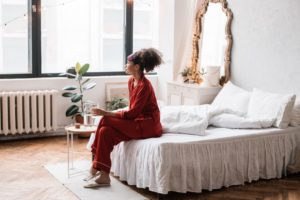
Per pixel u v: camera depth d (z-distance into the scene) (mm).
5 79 5707
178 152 3791
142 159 3875
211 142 3979
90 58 6457
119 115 4055
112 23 6555
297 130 4555
